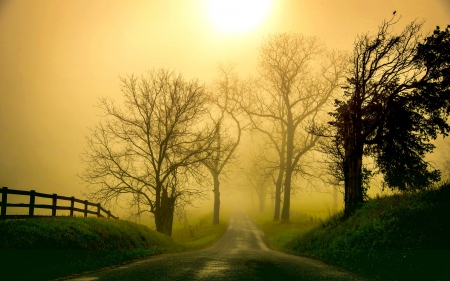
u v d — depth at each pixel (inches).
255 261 593.0
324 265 568.7
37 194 668.7
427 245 541.0
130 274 438.0
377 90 960.9
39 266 456.1
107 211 1014.4
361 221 807.1
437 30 924.0
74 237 621.6
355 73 1003.9
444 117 951.6
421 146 949.8
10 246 501.0
